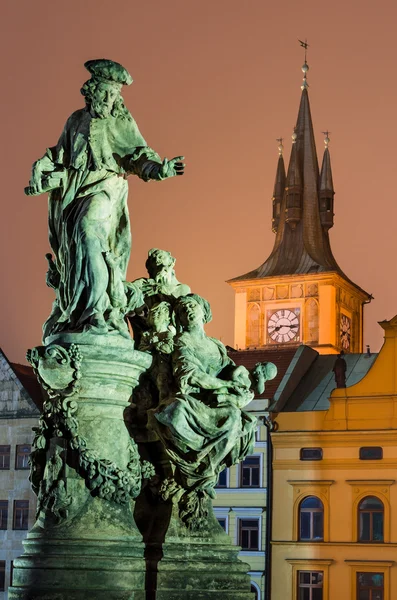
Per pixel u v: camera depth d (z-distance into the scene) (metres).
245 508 58.72
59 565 10.76
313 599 56.66
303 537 57.56
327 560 56.50
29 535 11.04
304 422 58.47
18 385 63.03
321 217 140.88
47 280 11.92
